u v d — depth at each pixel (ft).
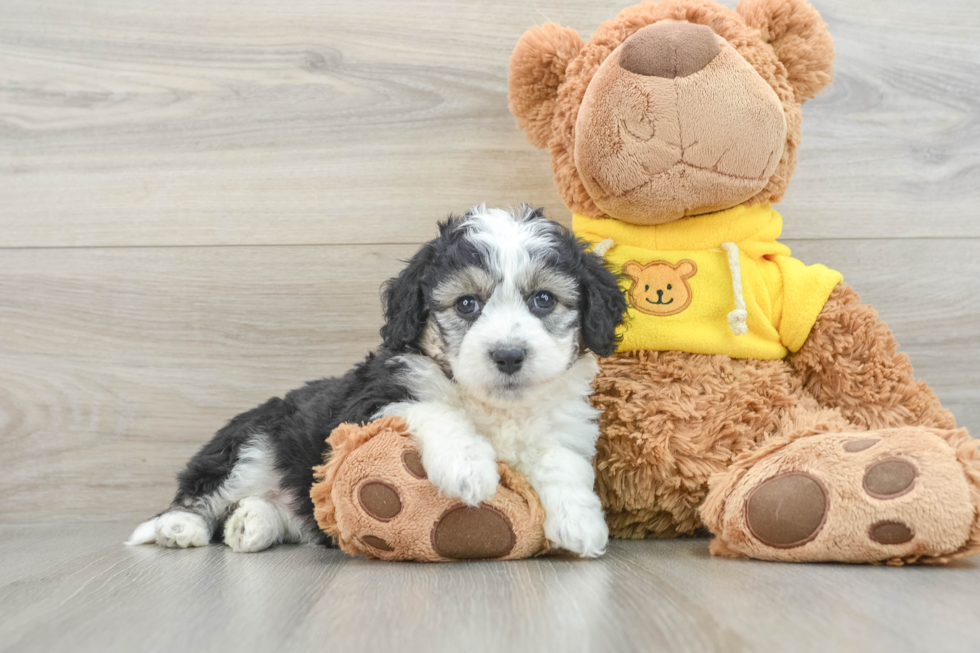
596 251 6.96
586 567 5.34
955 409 8.78
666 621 3.88
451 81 8.80
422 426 5.67
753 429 6.63
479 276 6.15
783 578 4.84
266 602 4.46
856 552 5.16
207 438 8.69
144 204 8.79
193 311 8.75
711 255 7.06
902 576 4.88
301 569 5.52
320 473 5.86
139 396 8.70
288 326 8.77
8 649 3.71
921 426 5.75
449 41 8.79
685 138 6.40
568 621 3.91
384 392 6.11
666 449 6.48
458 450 5.42
